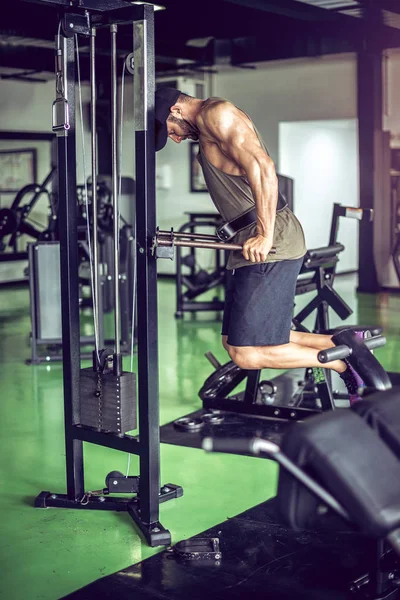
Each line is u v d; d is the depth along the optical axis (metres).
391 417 2.34
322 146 12.54
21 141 11.88
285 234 3.62
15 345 7.73
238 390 6.06
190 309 9.10
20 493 3.96
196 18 8.20
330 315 8.98
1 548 3.31
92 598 2.87
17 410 5.48
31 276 6.82
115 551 3.27
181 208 12.41
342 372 3.65
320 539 3.36
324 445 2.08
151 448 3.37
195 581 2.99
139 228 3.28
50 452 4.60
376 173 10.55
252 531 3.45
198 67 11.05
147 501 3.40
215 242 3.33
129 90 10.74
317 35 8.00
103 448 4.70
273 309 3.65
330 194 12.82
